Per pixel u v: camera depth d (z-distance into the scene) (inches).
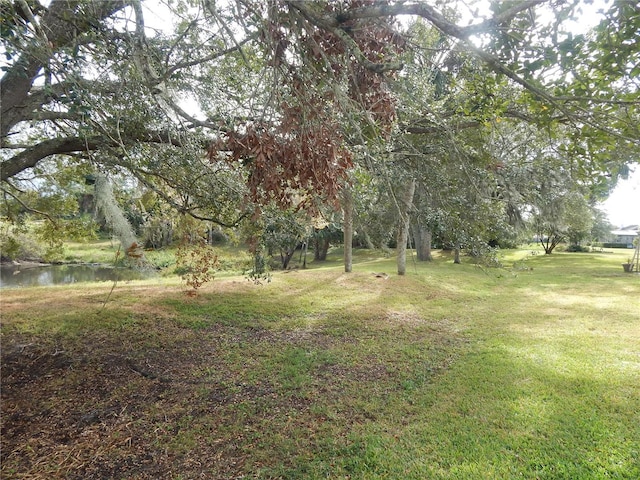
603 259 916.0
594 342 255.1
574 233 995.3
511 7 70.2
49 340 247.4
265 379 206.7
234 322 306.3
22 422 162.9
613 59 73.8
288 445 146.0
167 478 128.8
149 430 157.8
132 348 243.6
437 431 151.4
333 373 214.8
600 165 100.7
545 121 93.0
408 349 252.1
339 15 83.1
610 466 125.6
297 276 503.5
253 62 152.2
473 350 246.7
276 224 197.0
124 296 361.4
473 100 113.5
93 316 291.7
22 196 328.8
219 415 169.3
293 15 91.2
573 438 142.3
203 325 293.9
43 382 199.0
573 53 72.4
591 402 169.2
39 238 437.7
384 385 197.3
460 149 142.9
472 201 152.1
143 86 133.0
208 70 166.6
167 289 401.7
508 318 330.3
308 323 313.1
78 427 160.1
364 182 161.6
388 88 115.2
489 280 532.4
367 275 511.5
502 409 165.5
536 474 123.7
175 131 149.5
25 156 148.9
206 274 261.4
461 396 180.4
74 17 120.1
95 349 239.5
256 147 80.3
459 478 123.7
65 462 137.1
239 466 134.5
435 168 153.5
